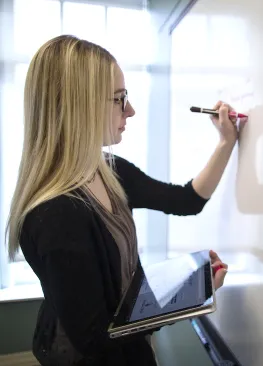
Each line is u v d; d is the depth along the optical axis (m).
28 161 0.68
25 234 0.61
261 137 0.65
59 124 0.64
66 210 0.58
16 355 1.81
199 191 0.92
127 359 0.73
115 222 0.73
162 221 1.52
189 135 1.12
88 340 0.58
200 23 0.98
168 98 1.40
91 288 0.58
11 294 1.77
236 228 0.77
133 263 0.79
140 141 1.86
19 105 1.70
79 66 0.64
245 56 0.70
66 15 1.73
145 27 1.80
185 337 1.22
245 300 0.73
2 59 1.67
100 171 0.81
